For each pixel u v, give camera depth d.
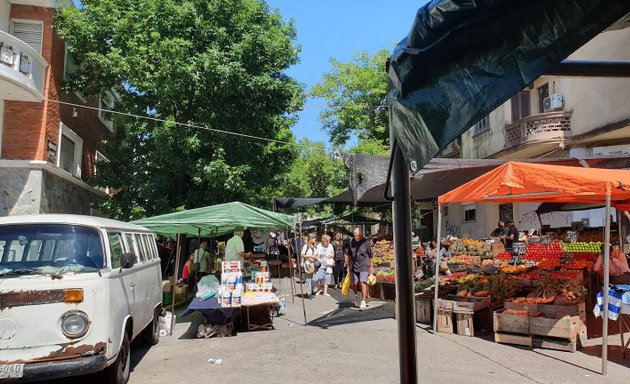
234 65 15.23
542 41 1.82
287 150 18.80
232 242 11.39
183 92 15.13
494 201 10.09
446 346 7.62
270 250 26.72
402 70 2.08
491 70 1.92
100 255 5.82
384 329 9.09
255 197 16.84
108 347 5.31
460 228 23.81
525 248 13.27
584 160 10.55
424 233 27.64
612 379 5.86
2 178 13.98
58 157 15.77
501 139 18.80
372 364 6.74
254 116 16.69
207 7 15.94
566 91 15.74
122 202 16.97
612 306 6.48
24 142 14.37
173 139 15.52
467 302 8.40
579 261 10.64
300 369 6.59
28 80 13.48
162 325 9.41
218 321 8.93
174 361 7.28
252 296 9.45
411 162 2.13
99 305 5.29
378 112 23.64
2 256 5.67
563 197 9.41
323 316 10.82
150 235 9.06
